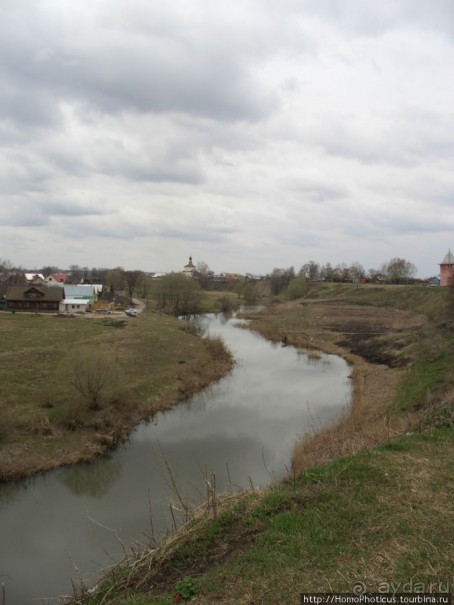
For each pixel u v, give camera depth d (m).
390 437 12.10
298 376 37.12
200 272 193.00
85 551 14.32
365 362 41.81
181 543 7.39
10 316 60.59
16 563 13.84
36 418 23.70
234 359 44.22
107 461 21.08
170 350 43.03
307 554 6.39
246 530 7.41
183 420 26.44
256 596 5.64
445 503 7.38
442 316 54.12
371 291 98.44
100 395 27.09
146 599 6.00
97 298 89.12
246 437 23.42
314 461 13.78
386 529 6.75
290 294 112.81
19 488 18.70
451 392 18.75
